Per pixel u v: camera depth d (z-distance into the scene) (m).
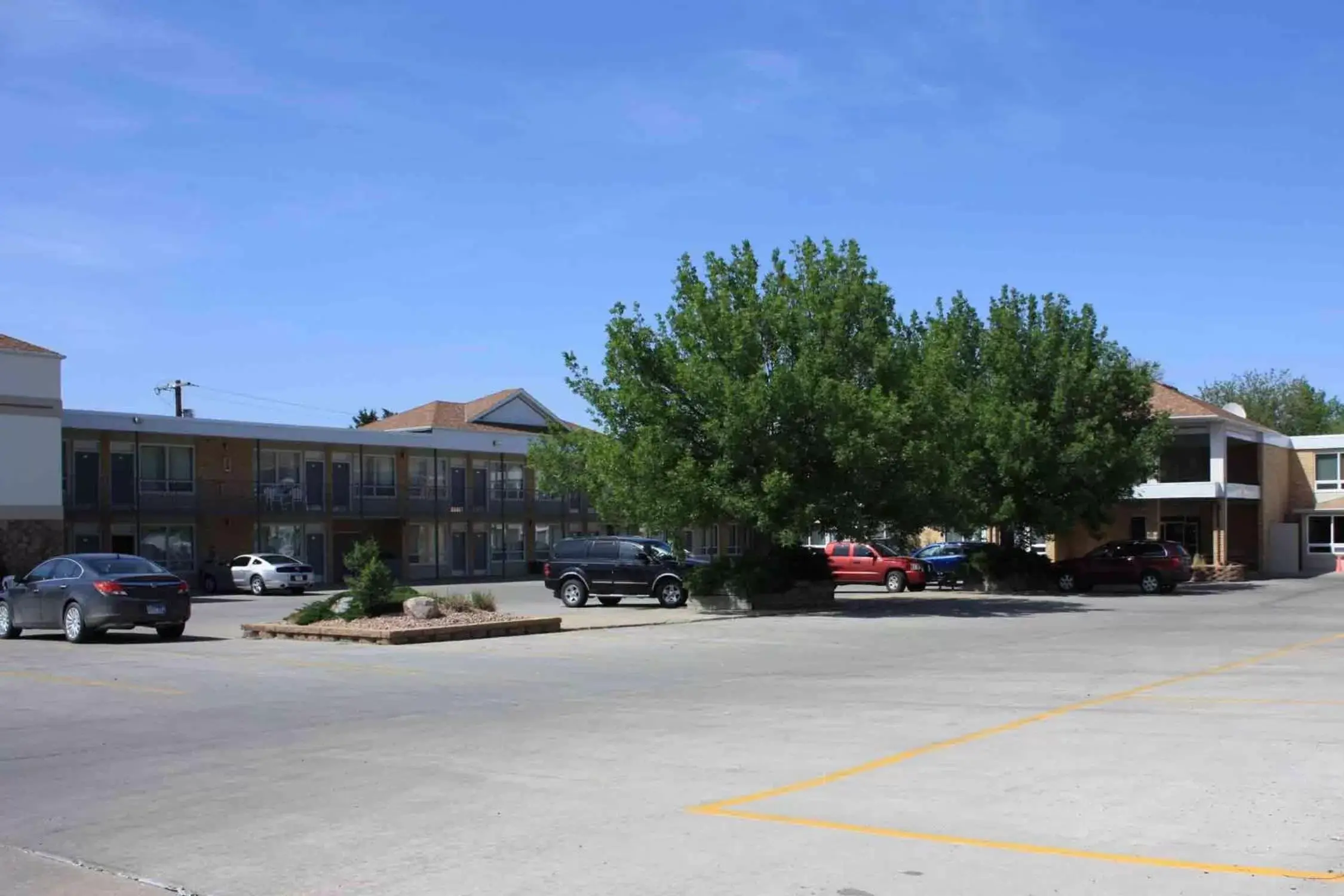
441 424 67.31
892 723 11.78
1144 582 40.44
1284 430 98.56
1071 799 8.25
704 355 31.95
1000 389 42.91
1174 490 52.28
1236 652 19.03
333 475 55.25
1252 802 8.08
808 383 30.45
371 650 20.33
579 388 33.53
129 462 47.84
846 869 6.57
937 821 7.66
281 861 7.00
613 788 8.81
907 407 31.73
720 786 8.84
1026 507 42.69
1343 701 13.06
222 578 47.84
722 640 22.30
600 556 34.09
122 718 12.65
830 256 33.53
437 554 59.56
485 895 6.24
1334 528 60.28
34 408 41.06
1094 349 43.94
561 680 15.92
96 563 22.48
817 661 18.36
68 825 7.98
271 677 16.36
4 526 40.03
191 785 9.20
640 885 6.34
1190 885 6.22
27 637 23.64
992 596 39.09
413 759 10.13
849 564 43.75
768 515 30.48
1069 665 17.30
